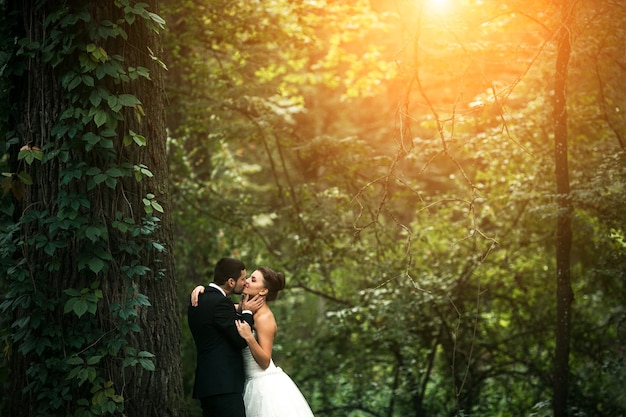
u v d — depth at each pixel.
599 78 8.27
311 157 10.60
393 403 10.81
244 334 5.63
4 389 5.98
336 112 20.98
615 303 10.39
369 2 12.01
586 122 9.42
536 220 10.20
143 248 5.20
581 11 8.04
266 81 13.02
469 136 9.87
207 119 10.78
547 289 10.82
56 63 4.93
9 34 5.22
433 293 10.03
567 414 7.96
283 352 11.68
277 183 10.73
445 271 10.73
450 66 9.29
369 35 15.37
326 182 10.77
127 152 5.16
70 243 5.03
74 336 4.95
